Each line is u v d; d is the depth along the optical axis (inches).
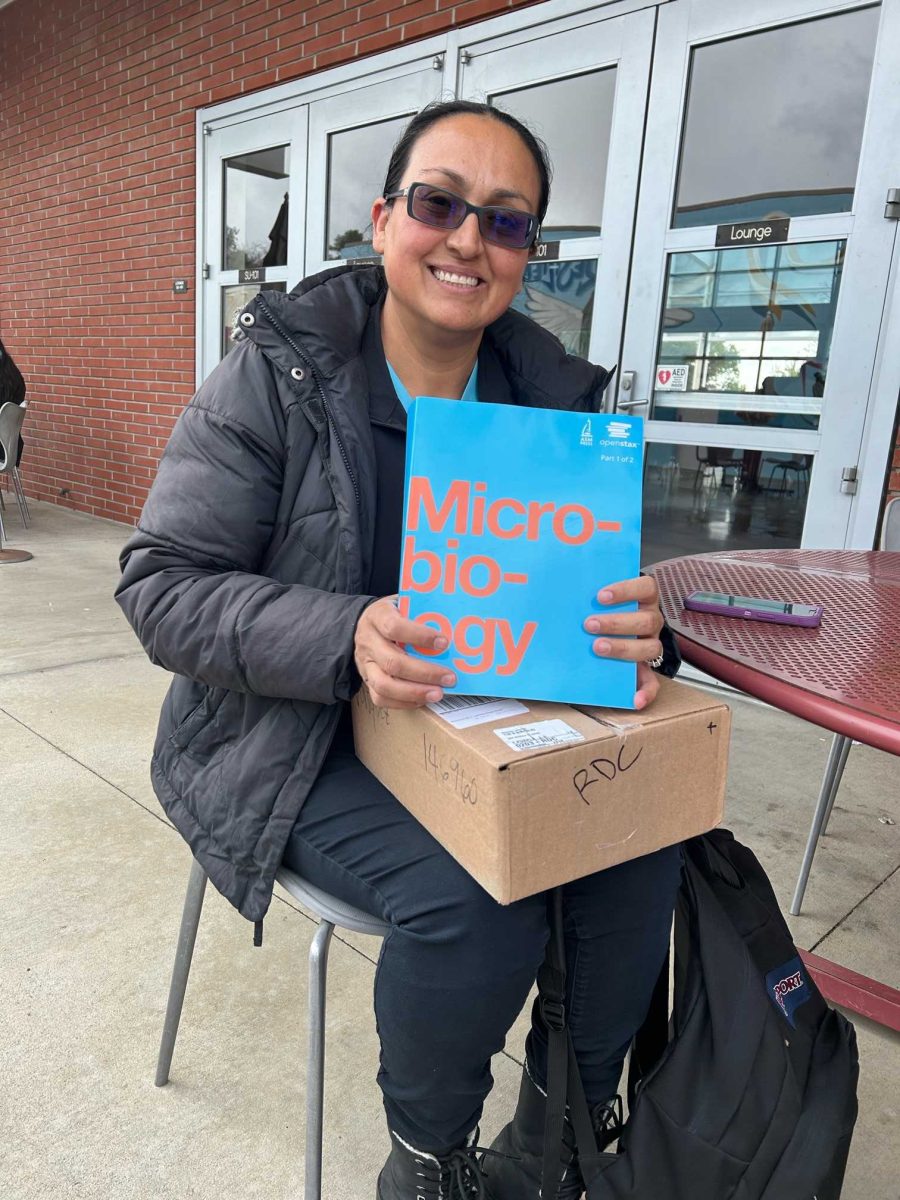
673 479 130.9
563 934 36.9
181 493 39.0
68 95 234.4
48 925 67.1
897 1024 58.2
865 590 51.9
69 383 255.9
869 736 30.6
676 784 32.9
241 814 39.2
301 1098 52.4
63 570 184.9
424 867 34.4
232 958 64.7
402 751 34.3
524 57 137.6
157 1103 51.4
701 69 119.2
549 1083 35.7
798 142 111.7
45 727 104.5
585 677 32.4
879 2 102.4
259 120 184.2
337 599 35.3
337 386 39.7
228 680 36.8
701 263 123.0
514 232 40.0
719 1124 33.9
